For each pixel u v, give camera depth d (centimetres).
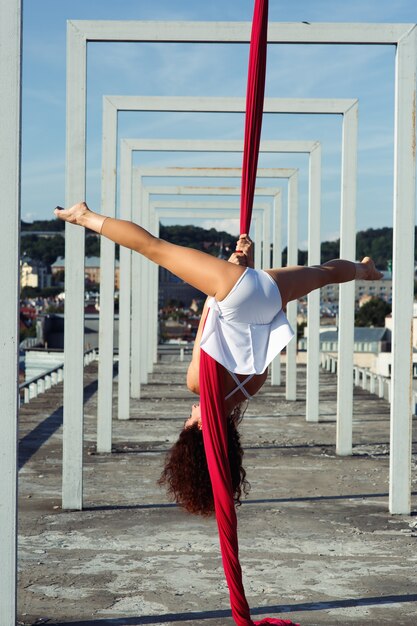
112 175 1177
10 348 543
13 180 540
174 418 1762
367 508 931
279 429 1605
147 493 998
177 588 644
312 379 1717
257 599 621
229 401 360
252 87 354
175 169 2058
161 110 1273
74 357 904
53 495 982
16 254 541
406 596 630
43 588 643
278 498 980
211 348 349
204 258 355
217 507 351
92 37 902
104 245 1225
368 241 14400
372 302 9931
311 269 379
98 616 583
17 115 539
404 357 891
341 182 1202
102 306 1260
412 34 886
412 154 879
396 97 881
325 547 767
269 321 361
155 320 3472
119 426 1625
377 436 1516
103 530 823
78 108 906
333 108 1212
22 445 1349
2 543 543
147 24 903
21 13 537
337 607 604
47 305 12312
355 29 894
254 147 359
